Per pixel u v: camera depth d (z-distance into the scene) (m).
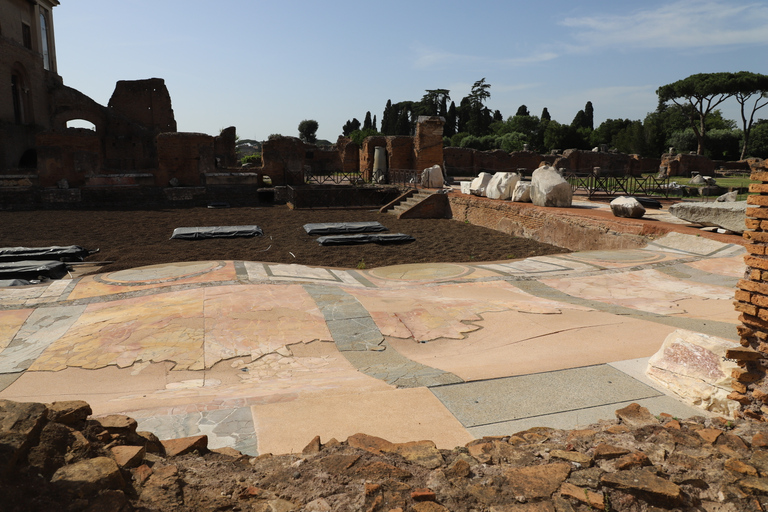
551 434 3.10
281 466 2.68
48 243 13.59
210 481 2.42
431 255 12.76
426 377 4.38
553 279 9.05
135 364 5.27
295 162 28.17
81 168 24.59
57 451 2.12
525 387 4.06
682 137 56.22
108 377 4.99
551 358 4.89
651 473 2.51
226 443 3.15
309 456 2.77
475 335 6.01
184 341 5.82
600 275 9.20
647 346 5.15
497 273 9.73
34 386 4.78
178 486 2.23
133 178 25.89
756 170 3.30
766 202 3.16
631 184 30.19
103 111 35.69
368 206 23.22
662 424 3.13
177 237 14.62
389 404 3.77
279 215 20.33
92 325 6.43
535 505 2.28
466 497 2.34
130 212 20.72
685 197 24.41
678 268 9.41
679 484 2.49
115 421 2.67
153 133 37.03
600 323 6.11
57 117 34.03
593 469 2.57
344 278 9.60
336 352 5.63
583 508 2.28
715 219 11.30
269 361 5.38
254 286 8.05
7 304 7.49
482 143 65.56
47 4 35.38
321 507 2.24
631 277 8.99
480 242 14.64
